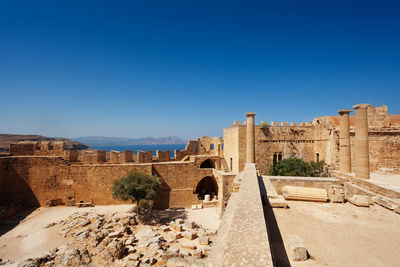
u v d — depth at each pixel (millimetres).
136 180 28047
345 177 16781
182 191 34469
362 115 15102
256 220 4887
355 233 7008
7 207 26875
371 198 10719
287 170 28219
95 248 17703
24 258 16844
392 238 6633
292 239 5762
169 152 41156
